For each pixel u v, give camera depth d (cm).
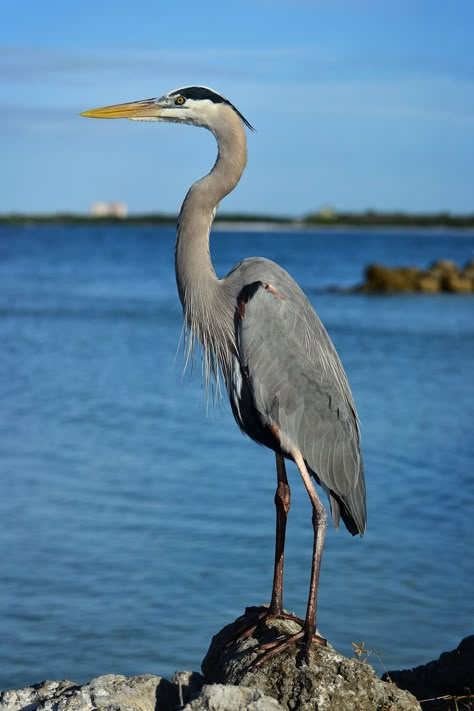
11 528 1252
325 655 584
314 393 669
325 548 1207
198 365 2889
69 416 2055
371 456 1664
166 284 6378
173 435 1864
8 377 2612
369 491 1437
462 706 658
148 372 2733
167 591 1044
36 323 3981
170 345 3359
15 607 1003
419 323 4144
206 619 979
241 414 687
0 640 932
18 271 7756
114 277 7100
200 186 690
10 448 1728
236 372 677
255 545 1202
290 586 1067
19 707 555
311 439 670
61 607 1005
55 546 1183
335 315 4469
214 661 639
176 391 2402
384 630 945
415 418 2025
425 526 1270
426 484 1470
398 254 13288
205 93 697
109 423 1980
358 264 10019
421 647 905
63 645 923
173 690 568
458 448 1722
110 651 904
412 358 3058
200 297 681
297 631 628
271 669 583
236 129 693
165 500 1391
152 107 701
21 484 1473
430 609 994
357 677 574
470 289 5966
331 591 1048
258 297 656
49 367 2817
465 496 1402
